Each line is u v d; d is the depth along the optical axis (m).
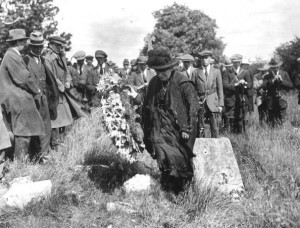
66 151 7.03
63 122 7.53
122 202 5.32
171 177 5.56
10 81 6.53
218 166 5.96
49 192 5.29
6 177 5.80
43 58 7.12
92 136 7.96
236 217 4.96
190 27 36.72
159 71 5.23
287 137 8.04
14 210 4.99
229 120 9.98
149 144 5.51
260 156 6.83
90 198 5.43
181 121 5.21
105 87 5.85
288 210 4.92
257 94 11.41
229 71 10.11
